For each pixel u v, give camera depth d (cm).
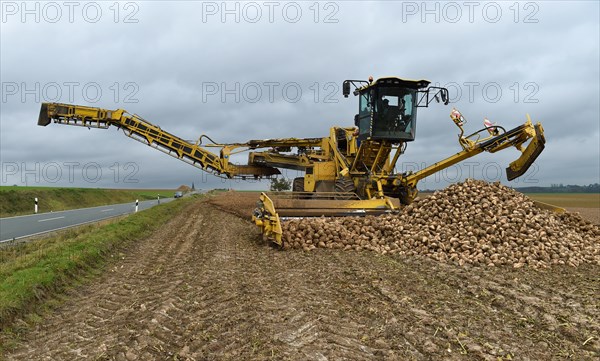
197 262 1040
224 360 469
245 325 572
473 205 1159
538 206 1298
